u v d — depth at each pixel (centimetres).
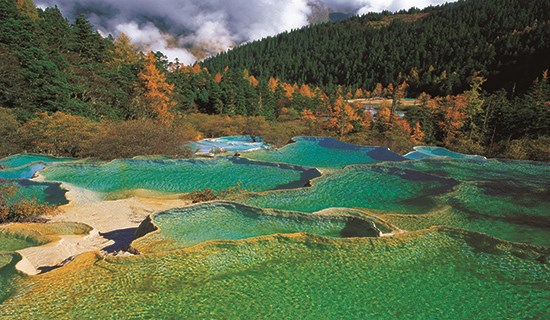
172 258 1078
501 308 916
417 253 1162
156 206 1872
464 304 928
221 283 980
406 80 11831
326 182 2077
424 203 1827
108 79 4478
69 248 1283
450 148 4822
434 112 5984
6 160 2734
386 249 1177
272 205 1800
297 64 15250
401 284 1007
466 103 5716
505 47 10112
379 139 4794
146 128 3114
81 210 1756
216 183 2256
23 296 880
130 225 1614
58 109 3506
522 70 8769
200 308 866
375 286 994
